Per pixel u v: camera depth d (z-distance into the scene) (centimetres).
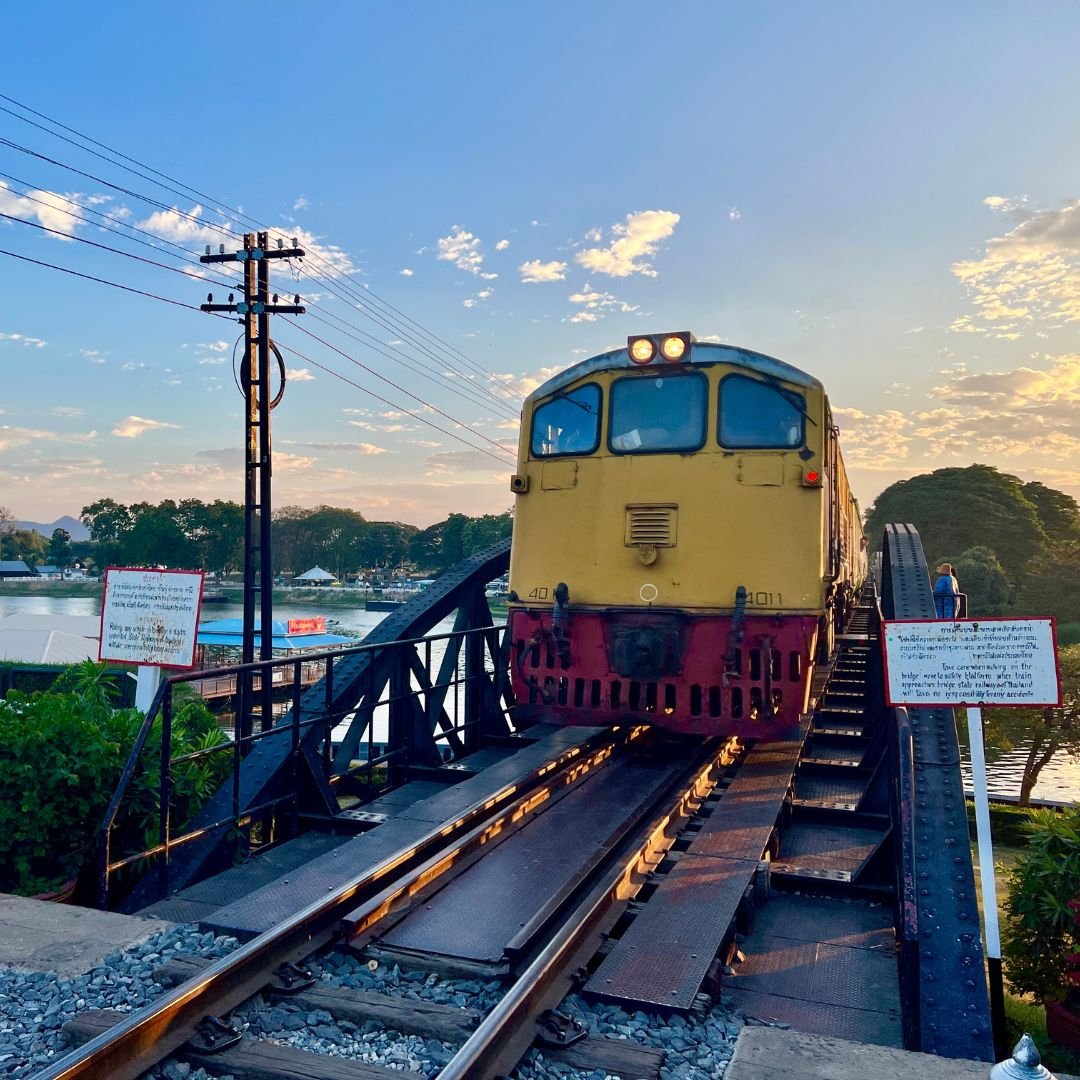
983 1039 418
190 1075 369
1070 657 2009
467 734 1077
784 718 790
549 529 905
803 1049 387
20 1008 412
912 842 495
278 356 1460
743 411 849
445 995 435
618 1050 379
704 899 528
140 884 616
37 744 638
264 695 1247
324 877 573
